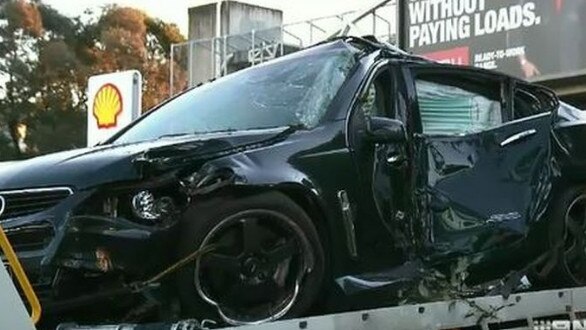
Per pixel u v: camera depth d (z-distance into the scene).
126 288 3.87
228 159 4.08
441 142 5.06
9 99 41.59
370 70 4.91
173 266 3.90
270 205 4.15
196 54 22.70
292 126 4.52
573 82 15.70
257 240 4.13
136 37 44.28
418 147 4.95
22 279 3.25
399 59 5.12
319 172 4.41
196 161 4.01
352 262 4.55
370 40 5.15
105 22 43.91
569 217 5.70
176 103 5.36
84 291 3.86
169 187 3.93
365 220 4.61
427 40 17.48
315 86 4.80
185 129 4.89
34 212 3.92
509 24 16.34
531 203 5.39
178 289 3.94
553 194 5.59
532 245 5.39
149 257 3.84
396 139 4.60
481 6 16.67
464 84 5.44
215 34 24.56
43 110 42.06
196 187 3.94
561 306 5.12
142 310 4.01
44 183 3.95
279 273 4.21
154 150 3.94
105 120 14.65
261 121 4.70
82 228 3.76
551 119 5.68
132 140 4.98
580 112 6.09
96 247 3.76
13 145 41.69
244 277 4.11
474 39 16.78
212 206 3.99
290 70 5.03
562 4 15.69
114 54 43.50
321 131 4.53
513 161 5.36
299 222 4.24
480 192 5.14
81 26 43.53
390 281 4.66
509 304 4.81
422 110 5.14
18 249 3.84
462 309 4.58
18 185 4.00
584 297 5.27
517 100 5.79
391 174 4.78
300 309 4.25
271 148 4.29
